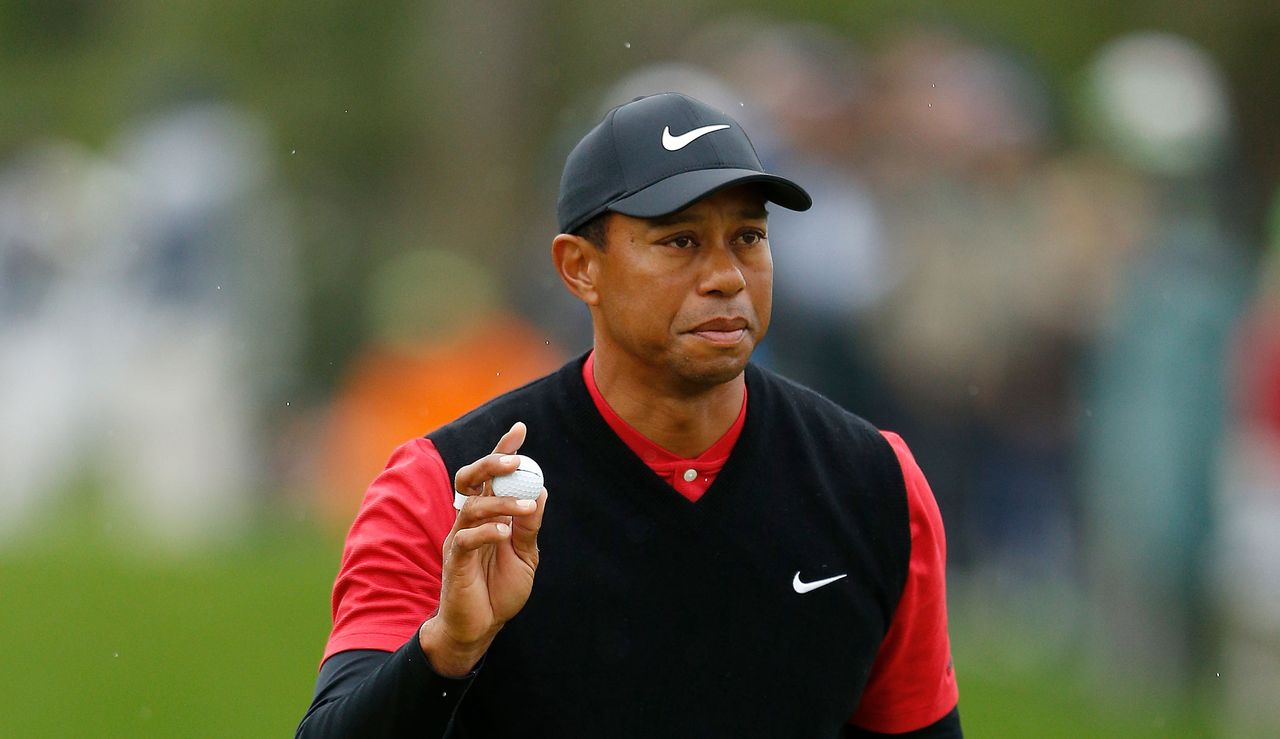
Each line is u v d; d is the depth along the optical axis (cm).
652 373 1251
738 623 1252
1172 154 3225
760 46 3325
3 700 2644
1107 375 3034
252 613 3125
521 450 1270
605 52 7175
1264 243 5025
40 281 4738
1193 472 2900
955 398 3297
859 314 3134
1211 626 2952
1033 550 3422
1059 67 6644
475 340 4747
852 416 1336
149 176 4459
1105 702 2847
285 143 7606
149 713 2592
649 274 1223
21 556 3659
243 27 7875
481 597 1142
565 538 1245
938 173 3303
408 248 7231
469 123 7175
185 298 4462
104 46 8988
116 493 4588
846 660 1280
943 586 1334
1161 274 2934
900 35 4300
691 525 1251
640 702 1238
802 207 1241
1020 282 3338
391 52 7806
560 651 1230
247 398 4666
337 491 5016
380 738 1162
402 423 4762
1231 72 6519
